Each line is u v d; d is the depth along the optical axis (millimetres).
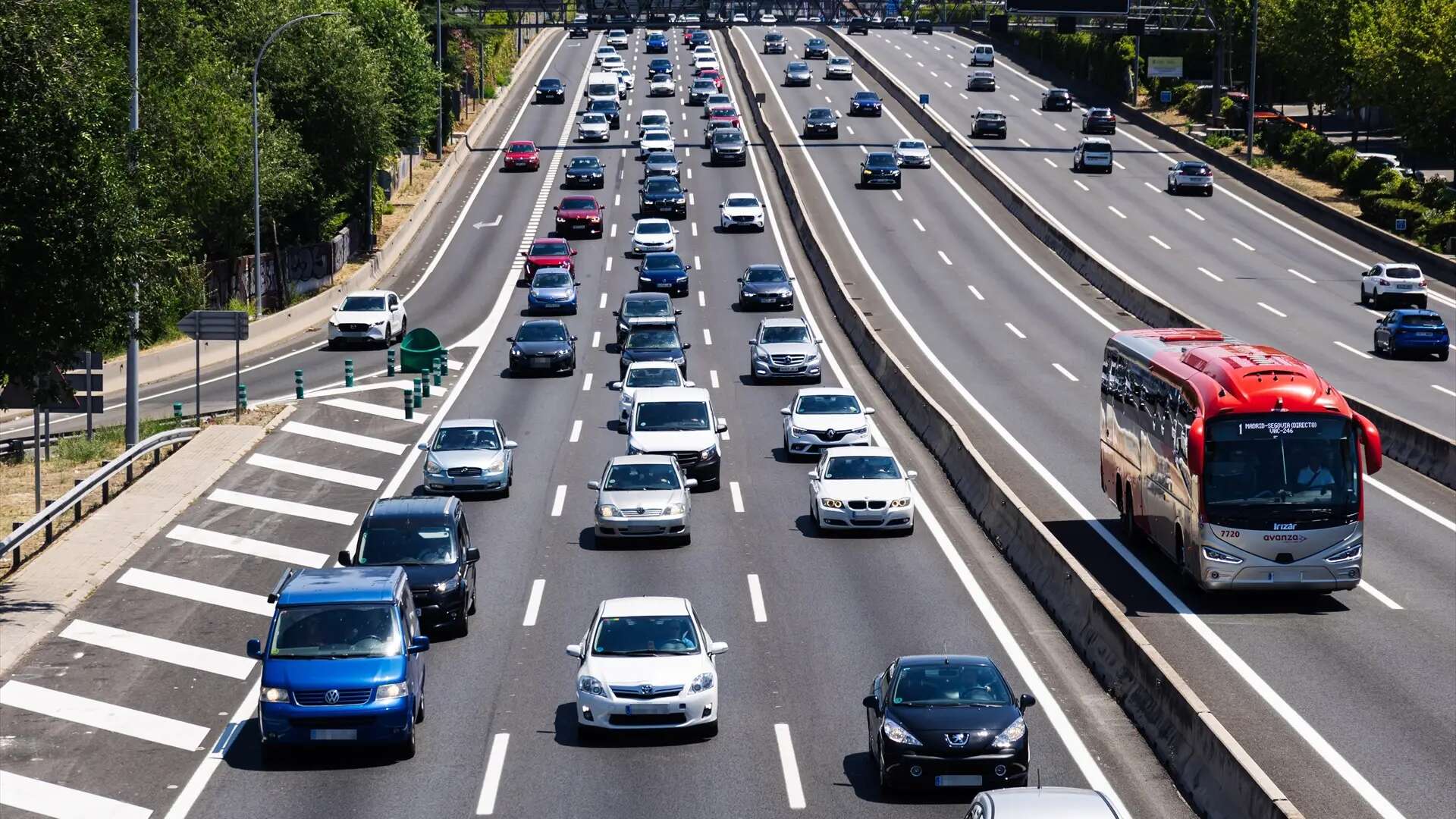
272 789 19156
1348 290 65500
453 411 45656
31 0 26188
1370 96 91125
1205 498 26969
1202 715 18891
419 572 25547
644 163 94312
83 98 26547
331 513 34375
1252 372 27469
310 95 67875
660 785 19203
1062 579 26578
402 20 81375
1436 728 21016
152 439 36312
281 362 54281
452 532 26344
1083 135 105875
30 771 19734
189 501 34875
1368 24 95250
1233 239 76000
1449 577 29250
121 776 19641
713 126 100438
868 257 70625
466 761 20141
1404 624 26188
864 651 24828
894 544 31844
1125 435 32500
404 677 20219
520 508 35031
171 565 29984
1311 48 102062
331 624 20719
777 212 80375
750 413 45406
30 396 31516
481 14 121438
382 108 70125
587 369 52125
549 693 22969
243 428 41938
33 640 25000
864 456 33906
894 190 86250
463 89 113500
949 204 82750
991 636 25594
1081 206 82625
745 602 27625
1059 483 36969
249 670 24219
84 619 26484
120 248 27266
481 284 67875
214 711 22266
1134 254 71562
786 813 18219
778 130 105000
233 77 60625
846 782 19297
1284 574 26797
